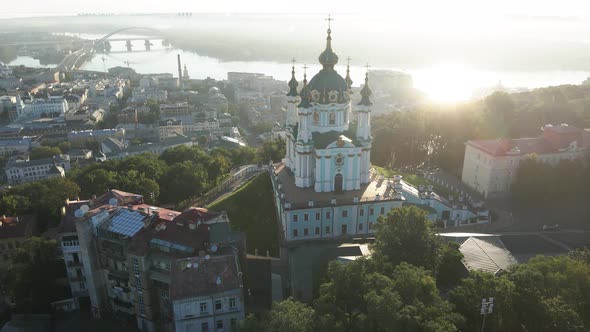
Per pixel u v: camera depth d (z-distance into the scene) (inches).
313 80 5561.0
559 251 4424.2
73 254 4220.0
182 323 3479.3
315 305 3115.2
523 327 3011.8
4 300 4717.0
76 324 4153.5
